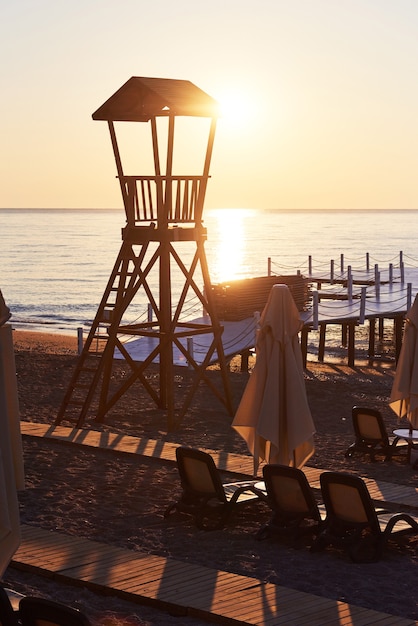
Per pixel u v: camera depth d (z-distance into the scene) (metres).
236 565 8.96
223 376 17.75
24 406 18.41
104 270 84.56
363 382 24.36
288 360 10.96
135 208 16.72
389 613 7.72
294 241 137.75
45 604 5.38
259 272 77.06
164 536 9.94
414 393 13.73
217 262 91.06
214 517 10.69
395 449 14.20
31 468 12.96
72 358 25.00
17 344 35.53
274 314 11.01
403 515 9.43
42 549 8.79
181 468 10.49
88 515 10.71
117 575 8.09
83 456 13.72
